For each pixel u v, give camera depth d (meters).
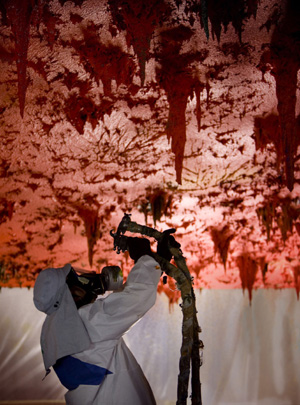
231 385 6.78
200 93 3.27
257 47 2.83
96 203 4.90
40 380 6.43
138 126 3.66
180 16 2.58
